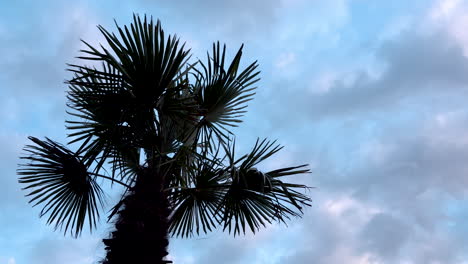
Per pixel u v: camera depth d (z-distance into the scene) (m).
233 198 6.66
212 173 6.68
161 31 5.63
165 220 5.45
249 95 6.66
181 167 6.54
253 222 6.71
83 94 6.06
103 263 5.08
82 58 5.69
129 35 5.60
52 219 6.57
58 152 6.33
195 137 6.66
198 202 6.86
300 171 6.60
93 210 6.55
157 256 5.09
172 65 5.72
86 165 6.38
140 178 5.74
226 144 6.58
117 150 6.30
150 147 6.30
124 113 5.99
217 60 6.41
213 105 6.51
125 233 5.14
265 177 6.27
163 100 6.00
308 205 6.40
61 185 6.55
